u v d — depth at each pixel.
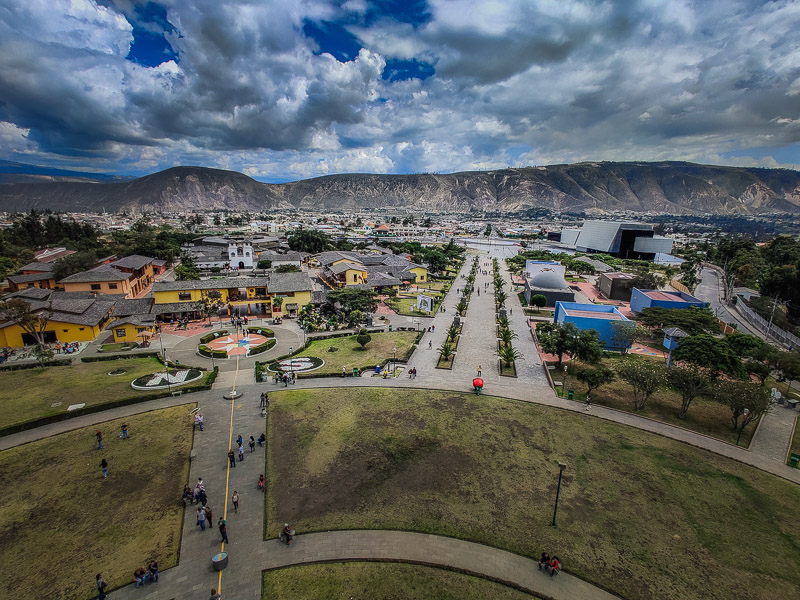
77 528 33.09
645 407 55.59
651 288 120.00
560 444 45.91
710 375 56.59
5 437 46.31
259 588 28.09
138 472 40.31
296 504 36.03
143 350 74.00
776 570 30.09
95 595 27.28
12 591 27.44
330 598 27.44
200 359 70.44
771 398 52.06
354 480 39.22
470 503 36.34
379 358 71.31
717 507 36.59
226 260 162.00
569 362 70.50
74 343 75.06
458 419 50.94
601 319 79.19
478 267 186.62
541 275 118.56
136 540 31.98
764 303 110.19
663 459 43.56
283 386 60.00
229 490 37.81
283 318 94.62
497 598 27.78
